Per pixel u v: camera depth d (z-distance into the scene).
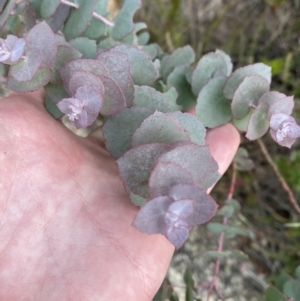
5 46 0.11
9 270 0.12
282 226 0.21
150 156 0.10
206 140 0.14
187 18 0.23
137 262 0.12
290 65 0.22
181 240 0.09
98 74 0.12
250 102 0.13
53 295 0.11
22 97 0.14
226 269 0.21
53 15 0.14
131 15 0.14
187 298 0.15
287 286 0.14
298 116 0.21
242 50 0.22
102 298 0.11
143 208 0.08
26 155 0.13
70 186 0.13
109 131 0.12
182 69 0.15
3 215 0.12
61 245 0.12
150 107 0.12
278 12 0.23
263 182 0.21
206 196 0.09
